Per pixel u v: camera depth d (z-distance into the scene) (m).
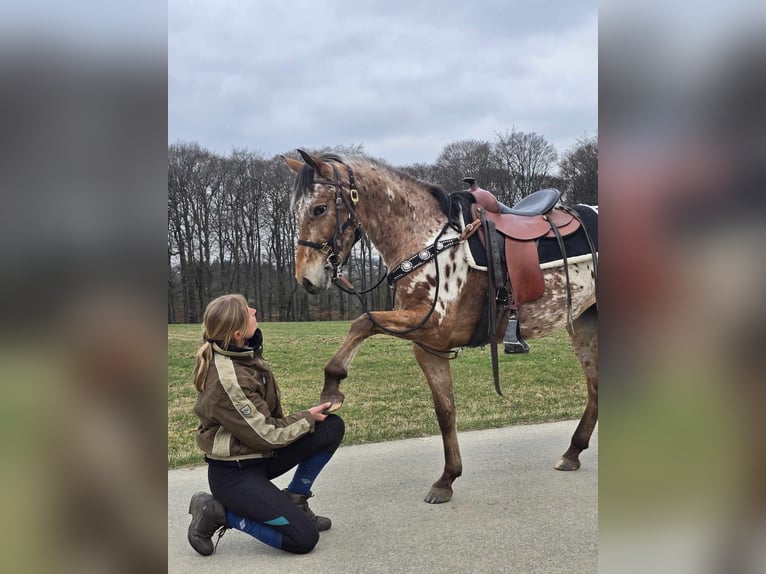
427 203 3.33
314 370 8.66
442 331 3.17
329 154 3.35
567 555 2.70
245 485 2.66
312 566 2.64
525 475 3.77
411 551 2.76
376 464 4.06
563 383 7.16
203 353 2.63
